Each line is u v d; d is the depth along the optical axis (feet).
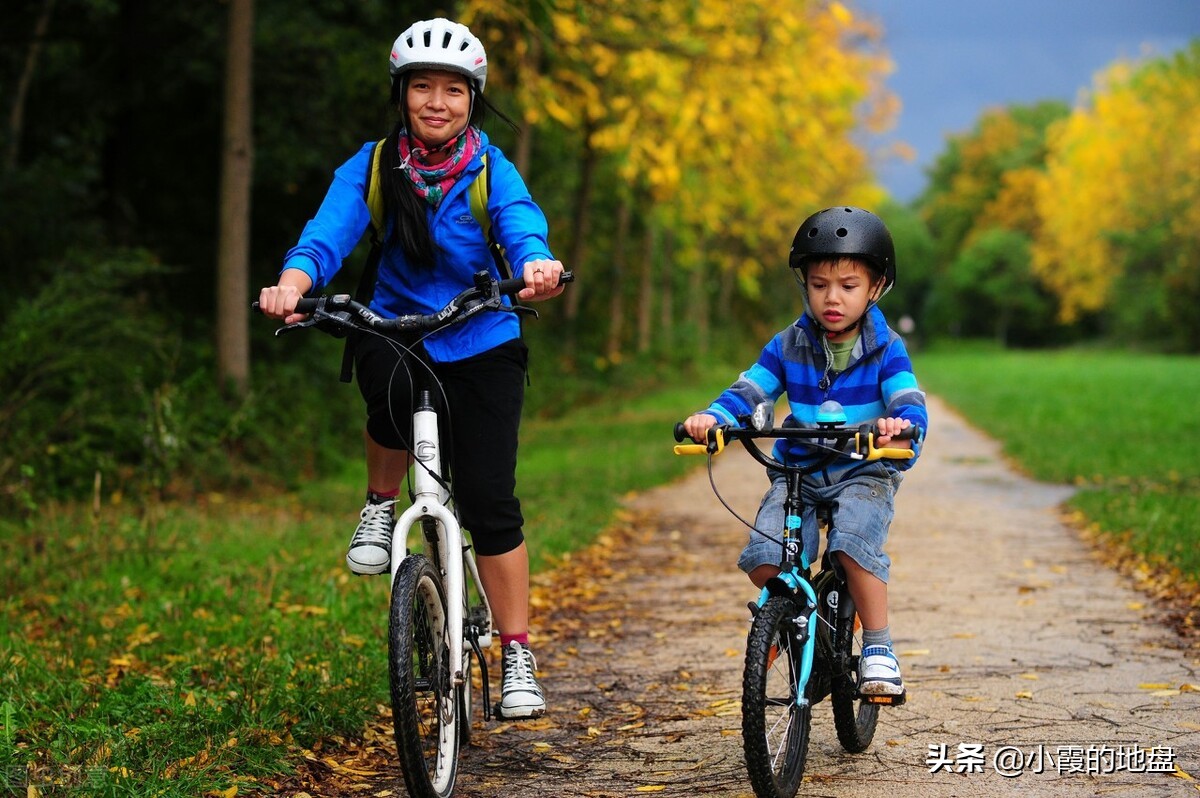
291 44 144.77
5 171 124.47
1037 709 43.32
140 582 67.46
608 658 54.19
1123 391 278.67
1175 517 82.53
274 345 154.81
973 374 409.69
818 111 192.13
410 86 33.91
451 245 34.96
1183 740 39.32
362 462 138.31
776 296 519.60
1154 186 545.44
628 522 99.35
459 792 36.27
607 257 322.14
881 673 34.73
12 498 86.02
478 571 35.99
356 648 52.03
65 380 101.50
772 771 32.71
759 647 32.32
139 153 161.79
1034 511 100.83
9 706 38.11
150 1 144.66
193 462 104.47
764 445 170.71
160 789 33.22
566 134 203.62
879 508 35.09
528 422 212.84
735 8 133.80
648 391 288.10
